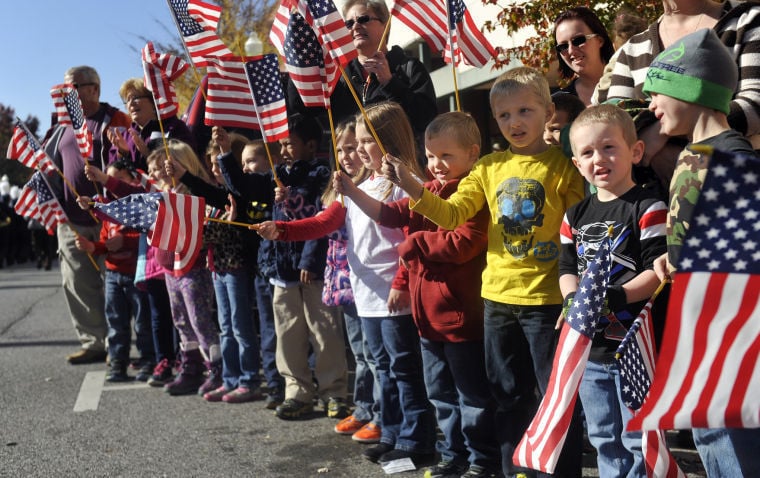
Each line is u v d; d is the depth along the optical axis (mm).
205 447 4176
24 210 6414
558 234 3002
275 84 3770
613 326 2596
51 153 6828
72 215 6664
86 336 6777
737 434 2197
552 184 3014
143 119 6172
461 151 3375
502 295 3045
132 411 5008
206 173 5344
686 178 2289
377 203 3477
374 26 4840
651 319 2500
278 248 4594
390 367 3814
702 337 1965
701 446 2299
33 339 8172
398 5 4195
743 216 1897
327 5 3270
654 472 2404
